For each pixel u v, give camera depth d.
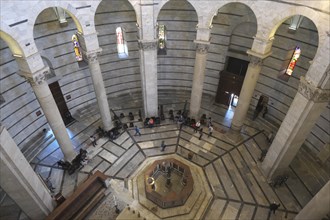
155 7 15.37
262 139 19.59
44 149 18.61
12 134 17.08
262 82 20.19
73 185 16.33
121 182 16.42
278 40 17.69
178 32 21.33
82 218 14.21
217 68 22.31
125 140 19.53
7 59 15.23
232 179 16.67
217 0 14.62
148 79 18.72
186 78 24.06
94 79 16.78
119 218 13.24
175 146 19.11
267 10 13.43
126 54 22.28
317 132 17.25
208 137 19.83
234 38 20.31
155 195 14.62
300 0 11.91
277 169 15.74
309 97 11.92
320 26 11.32
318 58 11.23
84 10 13.70
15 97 16.52
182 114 21.53
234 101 23.11
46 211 13.29
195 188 16.00
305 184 16.30
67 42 18.53
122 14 19.78
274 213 14.73
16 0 10.57
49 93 13.96
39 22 16.45
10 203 14.98
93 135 19.84
